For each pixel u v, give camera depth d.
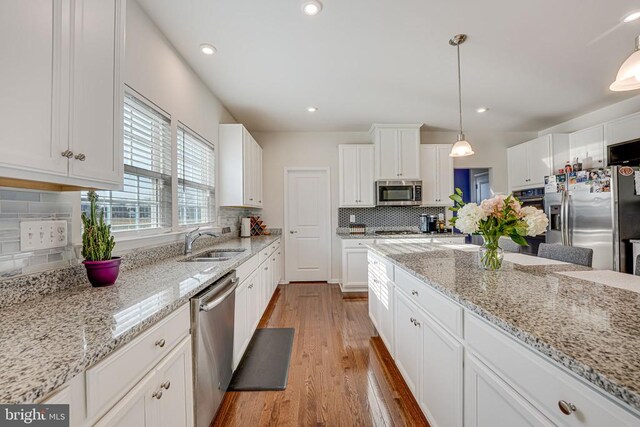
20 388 0.55
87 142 1.06
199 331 1.29
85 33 1.05
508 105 3.52
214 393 1.47
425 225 4.27
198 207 2.75
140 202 1.85
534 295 1.05
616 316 0.83
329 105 3.46
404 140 4.17
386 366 2.07
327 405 1.67
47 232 1.19
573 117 3.96
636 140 3.03
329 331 2.70
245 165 3.34
